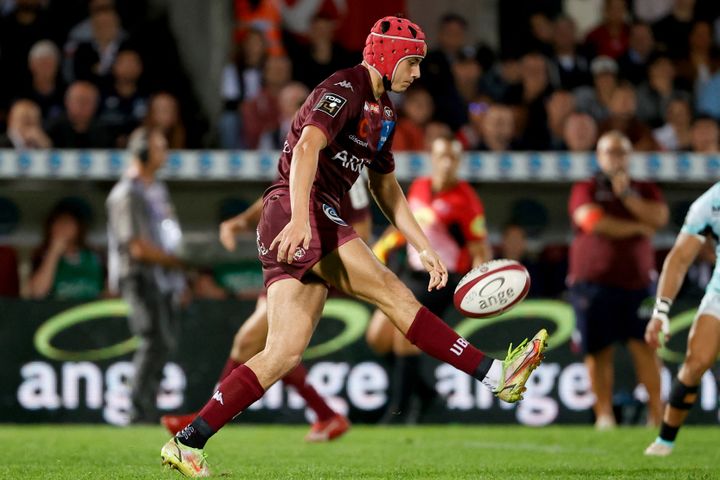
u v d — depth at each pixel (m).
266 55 47.28
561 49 51.31
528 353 16.77
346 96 16.83
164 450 16.81
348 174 17.56
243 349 25.72
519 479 17.42
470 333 36.06
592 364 35.25
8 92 45.38
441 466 20.47
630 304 34.72
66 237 37.84
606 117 49.75
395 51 17.28
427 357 36.00
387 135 17.98
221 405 16.75
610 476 18.06
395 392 35.50
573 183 40.94
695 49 54.09
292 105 43.84
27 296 37.81
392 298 16.84
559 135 46.88
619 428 34.41
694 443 27.47
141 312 34.38
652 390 35.03
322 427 27.98
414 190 35.47
